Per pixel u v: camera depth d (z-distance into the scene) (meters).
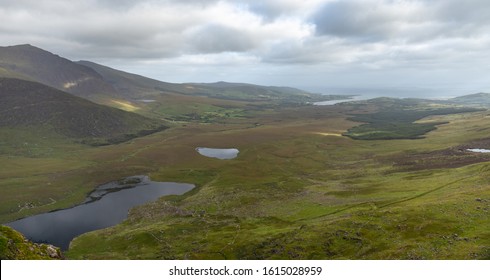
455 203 81.00
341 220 81.38
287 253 68.75
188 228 96.44
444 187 110.75
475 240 60.62
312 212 103.38
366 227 74.56
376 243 67.19
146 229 96.06
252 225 95.81
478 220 69.94
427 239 64.31
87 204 128.88
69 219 114.19
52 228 106.50
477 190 93.88
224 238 84.69
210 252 76.69
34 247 47.97
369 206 99.94
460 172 129.75
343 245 68.94
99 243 91.31
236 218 103.62
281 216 102.75
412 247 61.41
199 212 112.38
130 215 116.06
